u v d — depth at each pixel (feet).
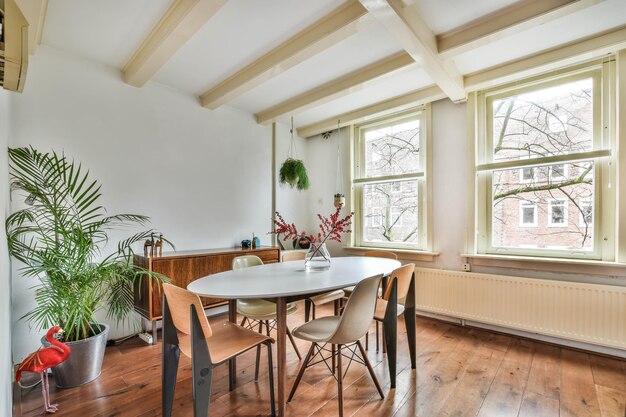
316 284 5.60
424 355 7.89
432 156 10.91
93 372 6.74
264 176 13.21
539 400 5.93
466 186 10.07
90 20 6.95
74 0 6.27
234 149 12.12
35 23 6.34
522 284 8.66
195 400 4.46
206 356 4.57
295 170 13.16
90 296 6.95
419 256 11.05
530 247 9.13
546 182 8.92
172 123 10.32
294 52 7.64
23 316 6.75
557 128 8.71
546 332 8.25
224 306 11.57
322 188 14.44
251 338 5.46
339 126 13.37
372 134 12.99
